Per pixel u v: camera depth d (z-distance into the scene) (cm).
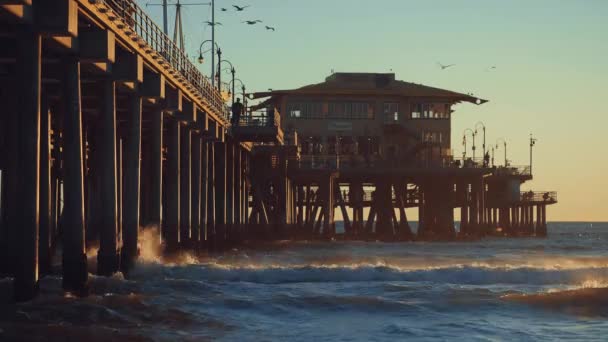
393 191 14325
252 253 9356
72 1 3931
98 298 4331
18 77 3884
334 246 11406
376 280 6088
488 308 4631
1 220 5381
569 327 4122
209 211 8812
